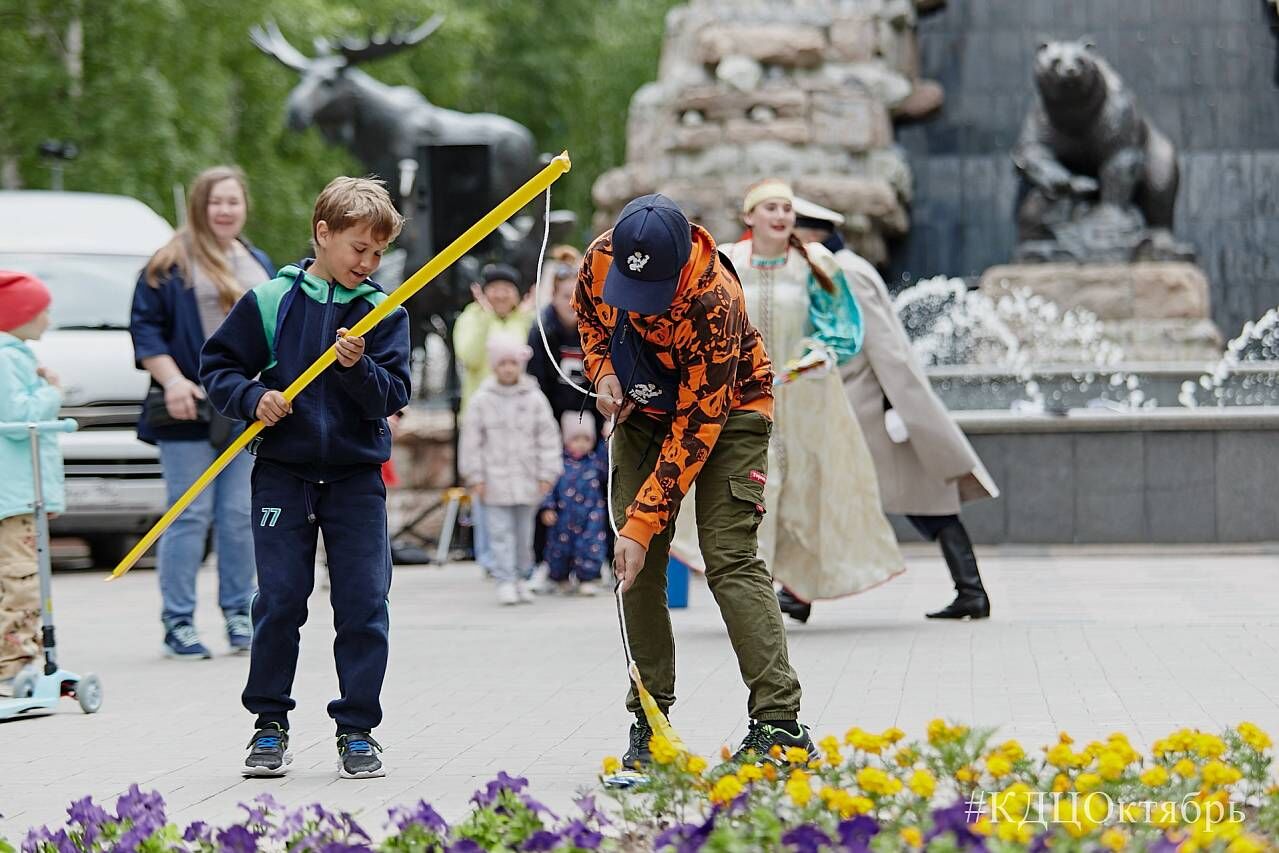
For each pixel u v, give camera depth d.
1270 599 13.65
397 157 24.89
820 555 11.90
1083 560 17.59
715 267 6.91
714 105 24.81
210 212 11.84
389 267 20.16
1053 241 23.95
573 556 15.46
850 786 5.85
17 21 36.81
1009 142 26.69
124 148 36.59
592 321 7.25
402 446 21.11
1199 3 26.88
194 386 11.57
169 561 11.66
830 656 10.70
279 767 7.47
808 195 24.45
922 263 26.70
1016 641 11.26
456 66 52.78
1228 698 8.79
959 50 26.95
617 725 8.55
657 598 7.31
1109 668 9.94
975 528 18.48
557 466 15.09
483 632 12.56
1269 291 26.62
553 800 6.71
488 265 18.95
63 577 18.56
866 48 25.39
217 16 38.94
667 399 7.07
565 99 60.19
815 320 11.91
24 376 10.05
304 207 44.59
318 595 15.80
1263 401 21.70
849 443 11.94
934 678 9.68
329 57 25.33
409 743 8.16
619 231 6.70
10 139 36.81
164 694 10.10
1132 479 18.31
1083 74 23.42
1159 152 23.94
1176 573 16.03
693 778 5.81
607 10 61.31
